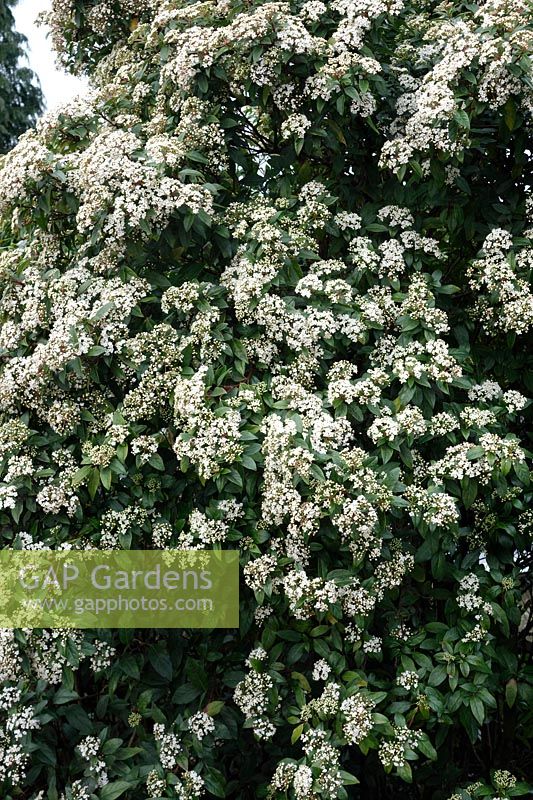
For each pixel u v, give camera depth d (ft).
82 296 13.29
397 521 12.84
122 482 12.55
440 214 14.84
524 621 16.49
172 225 13.44
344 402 11.87
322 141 14.73
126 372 13.07
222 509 11.71
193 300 13.04
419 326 13.00
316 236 14.26
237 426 11.62
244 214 14.14
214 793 11.45
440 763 13.46
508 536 12.81
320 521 11.50
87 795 11.01
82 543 12.19
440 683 11.91
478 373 14.15
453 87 13.14
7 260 14.64
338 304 13.08
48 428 13.43
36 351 12.48
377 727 11.19
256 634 12.83
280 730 12.82
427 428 12.25
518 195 14.43
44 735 11.77
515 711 14.30
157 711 12.12
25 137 14.71
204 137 14.20
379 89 14.08
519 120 13.21
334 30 14.94
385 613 12.57
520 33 12.16
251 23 13.32
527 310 12.80
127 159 12.87
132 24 19.21
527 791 11.62
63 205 14.35
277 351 13.07
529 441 14.69
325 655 11.80
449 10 15.53
